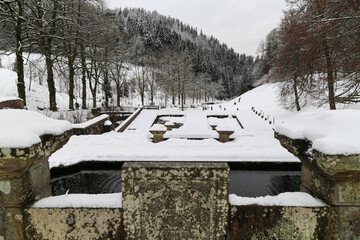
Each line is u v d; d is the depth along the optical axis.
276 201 2.21
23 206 2.20
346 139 1.92
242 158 8.22
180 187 2.21
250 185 7.24
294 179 7.61
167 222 2.27
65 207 2.21
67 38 15.51
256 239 2.23
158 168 2.15
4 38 14.41
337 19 7.62
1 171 2.02
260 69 72.06
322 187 2.21
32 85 28.42
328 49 8.92
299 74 11.46
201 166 2.16
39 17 14.70
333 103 10.78
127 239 2.26
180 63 42.50
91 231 2.25
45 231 2.24
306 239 2.20
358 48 7.40
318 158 1.99
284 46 17.06
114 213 2.23
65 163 7.67
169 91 47.28
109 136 11.23
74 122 17.92
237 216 2.23
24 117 2.30
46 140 2.40
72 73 19.75
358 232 2.12
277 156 8.23
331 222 2.14
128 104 42.56
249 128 17.38
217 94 83.25
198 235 2.28
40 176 2.49
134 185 2.19
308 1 9.49
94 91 26.41
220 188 2.17
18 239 2.23
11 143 1.91
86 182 7.49
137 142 10.19
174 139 10.56
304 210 2.16
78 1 15.81
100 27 18.78
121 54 29.08
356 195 2.07
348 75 8.48
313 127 2.32
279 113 25.34
